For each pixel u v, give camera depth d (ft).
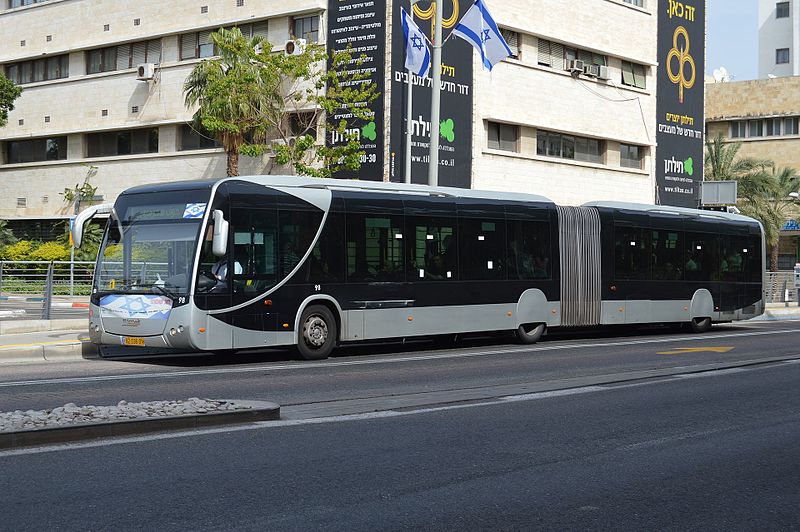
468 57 121.80
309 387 45.16
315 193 59.98
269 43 113.91
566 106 138.62
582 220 78.28
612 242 80.64
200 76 120.37
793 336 84.02
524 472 26.94
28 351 56.65
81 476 24.80
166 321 53.36
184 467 26.21
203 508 22.03
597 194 144.97
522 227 73.31
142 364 55.06
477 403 40.11
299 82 119.55
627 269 81.82
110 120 141.08
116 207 57.26
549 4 134.72
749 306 94.22
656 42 154.92
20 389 41.75
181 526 20.48
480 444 30.94
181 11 132.36
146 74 134.82
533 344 74.38
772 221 187.21
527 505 23.24
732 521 22.29
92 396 39.68
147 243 55.31
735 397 43.11
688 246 88.12
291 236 58.39
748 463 28.84
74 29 145.48
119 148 142.72
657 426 35.14
